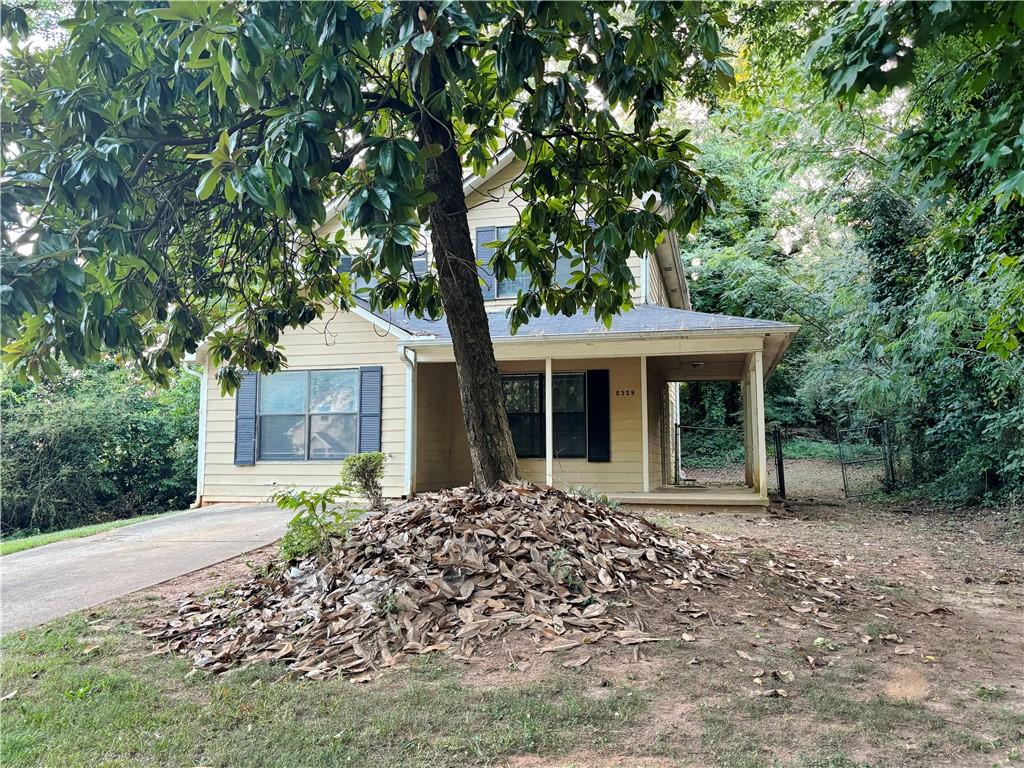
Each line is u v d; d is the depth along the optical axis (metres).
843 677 3.27
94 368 15.43
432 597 4.03
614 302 5.68
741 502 9.60
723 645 3.64
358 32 3.15
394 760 2.54
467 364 5.58
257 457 10.82
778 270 20.80
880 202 11.55
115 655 3.83
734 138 21.64
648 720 2.80
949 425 10.73
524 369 11.29
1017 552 6.85
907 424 12.34
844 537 7.61
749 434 12.34
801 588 4.85
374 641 3.71
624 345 9.70
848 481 15.34
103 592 5.19
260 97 3.41
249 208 4.99
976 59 3.28
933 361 10.60
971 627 4.18
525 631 3.74
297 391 10.84
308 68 3.22
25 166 3.36
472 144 5.55
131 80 3.54
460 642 3.66
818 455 21.12
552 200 5.79
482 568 4.26
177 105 4.00
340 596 4.27
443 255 5.50
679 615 4.07
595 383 10.90
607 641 3.65
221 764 2.58
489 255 11.69
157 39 3.48
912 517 9.61
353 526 5.54
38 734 2.86
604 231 4.65
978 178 6.29
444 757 2.55
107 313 3.64
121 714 3.03
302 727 2.83
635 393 10.78
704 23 3.94
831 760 2.46
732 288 21.41
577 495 5.80
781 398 22.95
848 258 13.46
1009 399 9.53
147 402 16.33
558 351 9.84
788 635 3.85
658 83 4.31
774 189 21.27
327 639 3.81
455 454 11.51
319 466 10.62
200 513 9.88
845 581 5.22
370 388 10.58
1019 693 3.10
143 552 6.71
